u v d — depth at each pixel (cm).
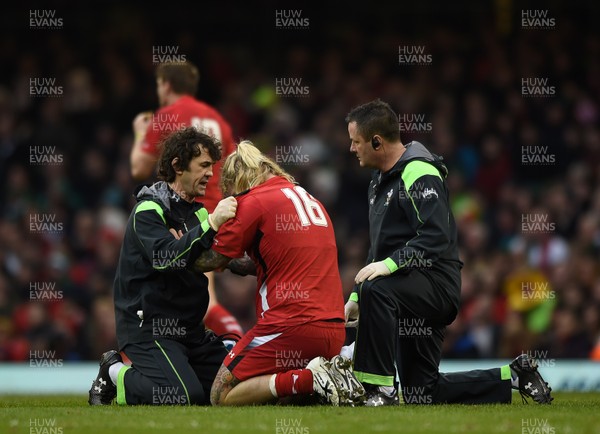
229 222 2259
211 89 6325
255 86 6328
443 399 2405
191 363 2434
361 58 6450
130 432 1773
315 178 5703
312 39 6581
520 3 6531
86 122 6056
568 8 6519
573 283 5056
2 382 3919
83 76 6166
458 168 5884
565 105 6194
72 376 3950
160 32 6519
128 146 5962
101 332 4709
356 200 5662
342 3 6631
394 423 1870
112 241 5375
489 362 4059
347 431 1773
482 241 5412
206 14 6556
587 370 3819
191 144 2375
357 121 2409
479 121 6041
